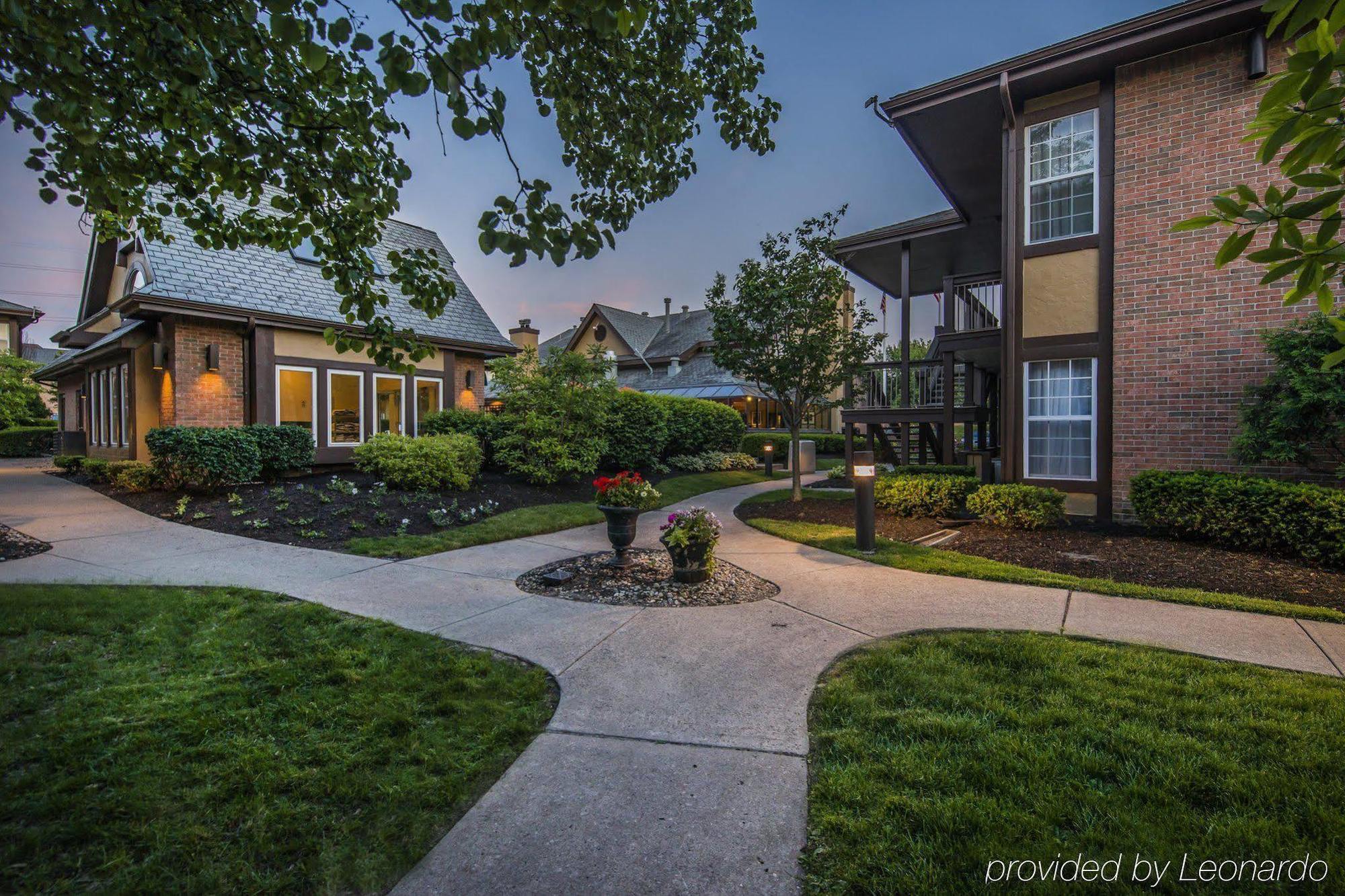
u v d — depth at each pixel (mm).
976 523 7910
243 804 2205
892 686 3139
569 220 2539
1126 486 7516
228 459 8820
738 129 3959
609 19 2342
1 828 2043
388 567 5848
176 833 2049
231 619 4074
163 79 2676
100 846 1986
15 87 2514
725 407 18234
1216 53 6977
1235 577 5184
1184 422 7168
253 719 2799
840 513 9195
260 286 11180
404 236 14961
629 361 26594
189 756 2498
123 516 7812
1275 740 2555
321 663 3418
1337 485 6355
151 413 10883
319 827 2107
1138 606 4527
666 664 3523
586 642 3875
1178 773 2330
